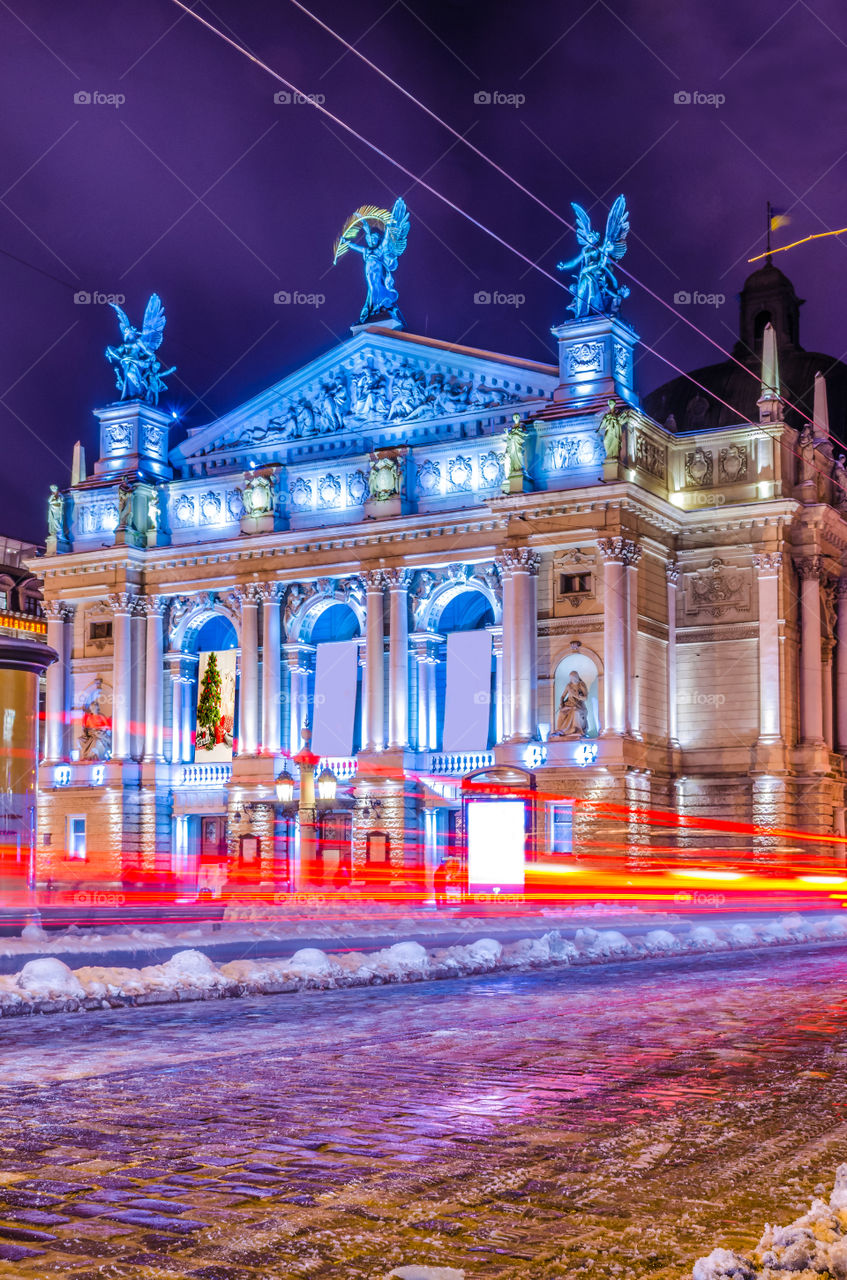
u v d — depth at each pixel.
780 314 88.94
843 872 71.38
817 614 72.00
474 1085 14.09
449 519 71.19
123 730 79.62
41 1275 7.65
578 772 65.88
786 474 71.56
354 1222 8.78
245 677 77.38
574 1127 11.89
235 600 78.81
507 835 66.31
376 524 73.12
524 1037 18.16
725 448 72.00
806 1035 18.44
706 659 71.25
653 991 25.42
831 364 86.56
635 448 68.88
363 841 71.75
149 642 80.88
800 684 71.88
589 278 70.31
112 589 80.94
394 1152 10.84
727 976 29.45
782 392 83.69
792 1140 11.40
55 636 82.88
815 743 70.81
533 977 29.12
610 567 66.62
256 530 77.31
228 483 79.94
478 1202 9.30
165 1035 18.41
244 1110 12.61
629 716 66.50
